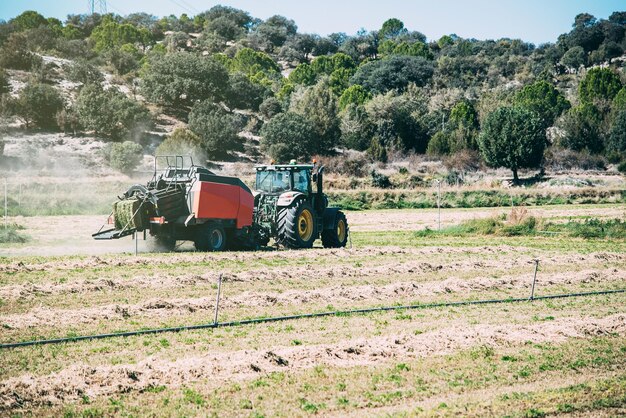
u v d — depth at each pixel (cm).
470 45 18575
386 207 5350
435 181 6600
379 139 8569
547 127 10012
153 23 18262
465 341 1262
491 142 6912
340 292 1689
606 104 10644
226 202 2389
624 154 8681
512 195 5784
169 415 893
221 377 1039
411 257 2402
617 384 1041
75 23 17088
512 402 952
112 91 7650
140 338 1247
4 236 2659
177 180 2336
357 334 1307
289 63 17662
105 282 1697
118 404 927
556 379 1066
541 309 1591
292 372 1071
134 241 2689
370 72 13562
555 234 3288
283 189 2597
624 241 3083
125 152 5794
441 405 934
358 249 2530
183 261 2098
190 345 1209
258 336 1279
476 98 11969
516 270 2159
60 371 1037
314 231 2612
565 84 14612
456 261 2303
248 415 895
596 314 1540
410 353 1186
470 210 5122
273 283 1816
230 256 2216
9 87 8025
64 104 7450
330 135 7838
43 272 1869
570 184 6638
